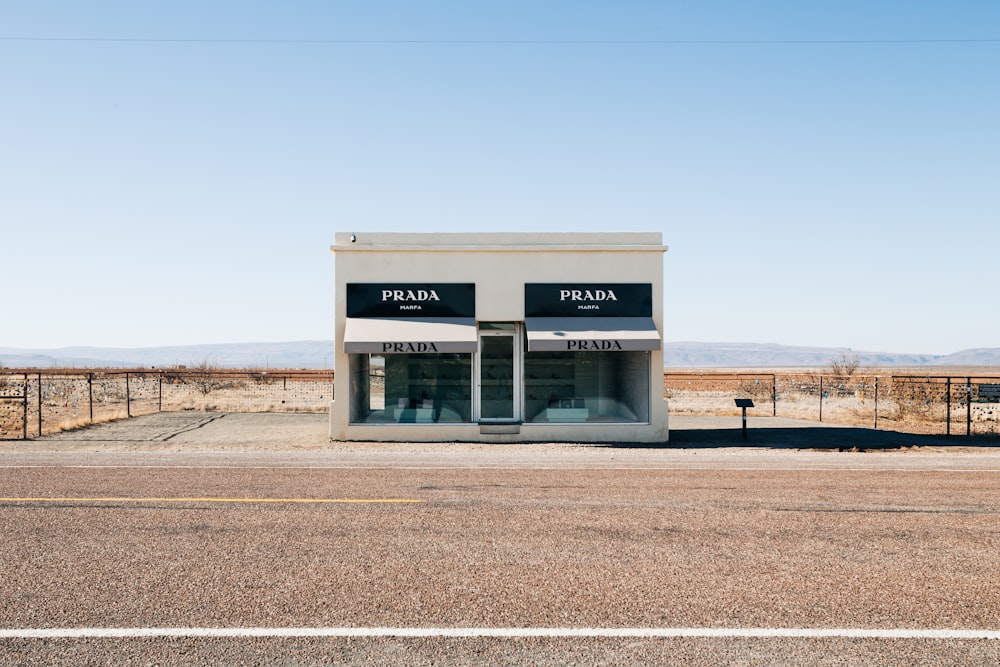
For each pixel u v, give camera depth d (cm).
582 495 983
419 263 1816
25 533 752
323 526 789
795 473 1209
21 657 445
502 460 1391
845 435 1939
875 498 968
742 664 442
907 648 466
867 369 8094
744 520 828
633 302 1825
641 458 1439
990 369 17238
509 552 688
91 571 619
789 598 561
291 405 3022
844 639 480
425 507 895
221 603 543
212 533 755
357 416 1831
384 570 628
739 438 1859
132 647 461
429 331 1772
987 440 1827
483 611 529
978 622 512
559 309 1817
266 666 436
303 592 569
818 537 749
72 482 1079
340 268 1814
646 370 1816
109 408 2852
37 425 2116
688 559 666
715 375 7262
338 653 454
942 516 854
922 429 2148
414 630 492
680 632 491
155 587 578
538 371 1859
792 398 3884
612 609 535
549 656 452
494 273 1820
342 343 1795
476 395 1845
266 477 1141
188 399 3416
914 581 604
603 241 1842
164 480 1104
